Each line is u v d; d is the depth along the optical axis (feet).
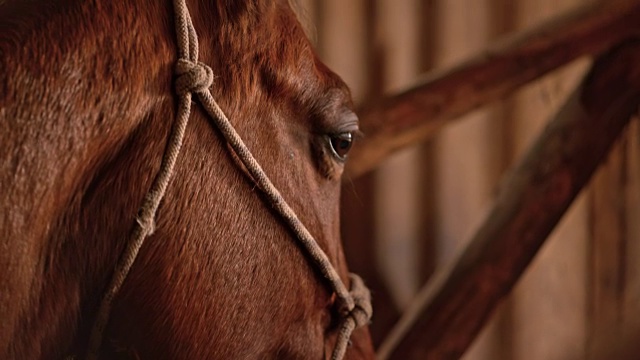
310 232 5.70
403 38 13.42
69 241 5.24
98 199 5.25
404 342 7.71
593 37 7.75
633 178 11.16
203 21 5.42
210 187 5.42
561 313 11.85
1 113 5.04
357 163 7.56
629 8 7.76
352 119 5.78
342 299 5.84
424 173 13.39
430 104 7.64
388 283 13.50
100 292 5.35
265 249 5.56
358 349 6.17
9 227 5.02
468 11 12.84
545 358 11.99
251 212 5.51
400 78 13.47
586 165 7.88
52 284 5.24
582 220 11.62
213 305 5.49
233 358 5.57
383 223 13.61
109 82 5.19
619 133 7.98
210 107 5.36
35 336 5.23
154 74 5.27
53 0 5.21
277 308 5.64
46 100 5.10
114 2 5.25
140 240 5.28
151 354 5.48
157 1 5.32
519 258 7.77
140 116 5.26
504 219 7.80
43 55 5.12
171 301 5.42
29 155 5.06
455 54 13.00
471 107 7.73
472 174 12.92
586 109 7.88
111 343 5.46
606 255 11.42
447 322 7.70
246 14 5.46
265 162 5.54
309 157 5.69
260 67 5.50
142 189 5.28
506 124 12.55
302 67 5.60
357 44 13.62
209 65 5.41
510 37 7.94
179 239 5.39
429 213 13.37
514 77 7.73
